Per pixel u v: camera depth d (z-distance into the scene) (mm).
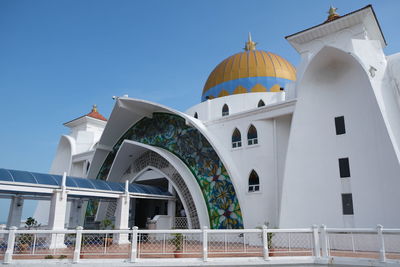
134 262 10055
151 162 24641
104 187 19000
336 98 16172
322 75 16781
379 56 16125
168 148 23359
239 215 17875
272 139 18188
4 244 13430
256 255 11383
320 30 19891
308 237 14438
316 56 16125
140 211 28797
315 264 10562
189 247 14438
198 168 20781
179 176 21875
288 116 18125
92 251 12180
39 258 11031
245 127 19203
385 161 13594
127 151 25062
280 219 15281
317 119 16344
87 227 26125
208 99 25125
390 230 9938
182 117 22594
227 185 18891
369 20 18797
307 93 16797
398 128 14508
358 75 15469
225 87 25219
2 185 14883
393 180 13180
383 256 9750
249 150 18688
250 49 29656
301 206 15312
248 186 18141
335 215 14641
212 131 20922
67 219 28562
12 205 17844
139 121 26578
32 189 15812
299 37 20656
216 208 19031
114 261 10055
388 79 15680
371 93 14555
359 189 14328
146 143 25422
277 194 17000
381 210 13453
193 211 20500
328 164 15469
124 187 20203
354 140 15039
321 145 15891
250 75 24859
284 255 11680
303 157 15938
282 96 22625
